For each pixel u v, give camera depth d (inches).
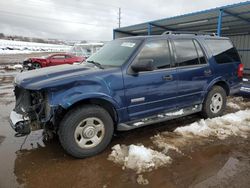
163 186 106.0
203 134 165.3
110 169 120.6
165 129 176.4
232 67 205.6
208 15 445.1
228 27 581.0
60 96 120.5
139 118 150.0
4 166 122.7
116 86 135.5
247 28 599.5
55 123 126.6
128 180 110.7
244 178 112.0
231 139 157.2
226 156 133.9
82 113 126.6
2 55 1482.5
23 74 142.9
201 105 187.8
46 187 105.3
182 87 167.2
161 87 154.6
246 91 278.2
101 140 135.9
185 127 176.6
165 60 159.3
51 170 119.5
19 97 141.3
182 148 143.6
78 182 109.3
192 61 175.3
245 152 139.0
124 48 156.6
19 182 108.7
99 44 1059.3
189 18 482.0
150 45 154.6
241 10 399.9
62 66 154.9
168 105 162.4
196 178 112.1
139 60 144.9
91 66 148.9
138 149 138.4
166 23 553.0
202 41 187.2
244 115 207.6
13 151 140.1
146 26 602.9
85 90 125.7
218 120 192.9
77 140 129.0
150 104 151.9
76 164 125.7
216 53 194.1
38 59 657.0
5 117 205.6
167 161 127.5
